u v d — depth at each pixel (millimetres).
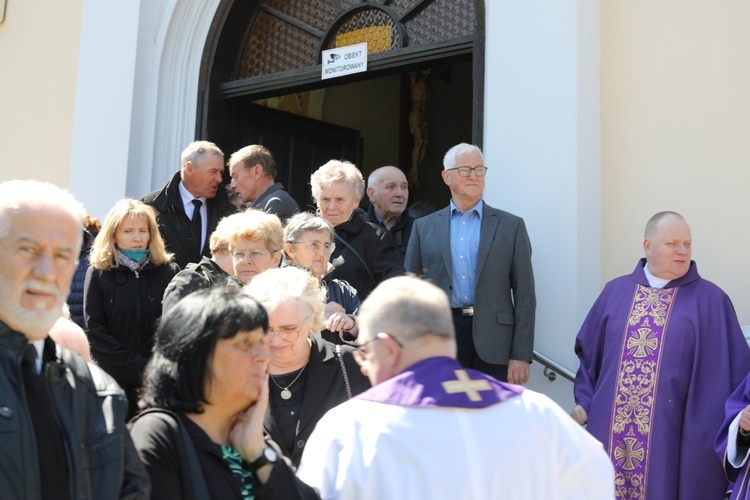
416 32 5652
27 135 6840
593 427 3975
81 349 2406
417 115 8656
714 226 4473
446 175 4520
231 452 2133
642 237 4645
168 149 6395
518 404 2090
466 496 1965
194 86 6445
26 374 1894
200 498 2018
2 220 1955
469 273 4418
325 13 6105
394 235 5395
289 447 2912
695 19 4629
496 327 4289
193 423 2113
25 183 2031
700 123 4559
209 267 3746
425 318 2152
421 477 1982
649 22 4746
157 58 6383
